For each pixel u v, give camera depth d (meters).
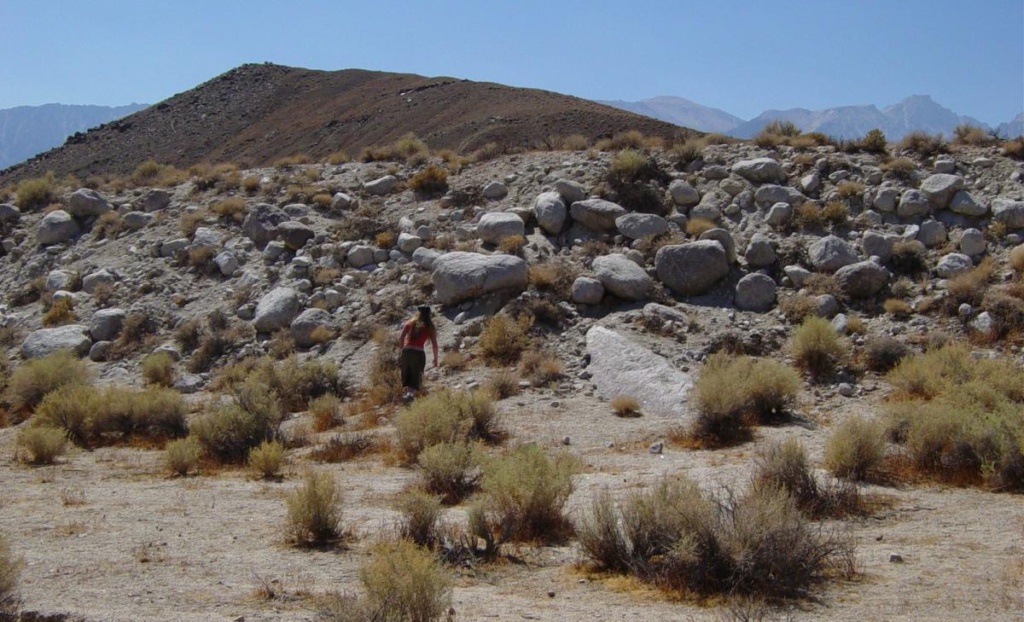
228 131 118.25
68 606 7.08
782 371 15.11
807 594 7.07
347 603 6.36
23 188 33.97
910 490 10.43
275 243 26.00
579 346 18.98
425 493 10.84
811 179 23.62
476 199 26.59
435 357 18.02
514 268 21.08
